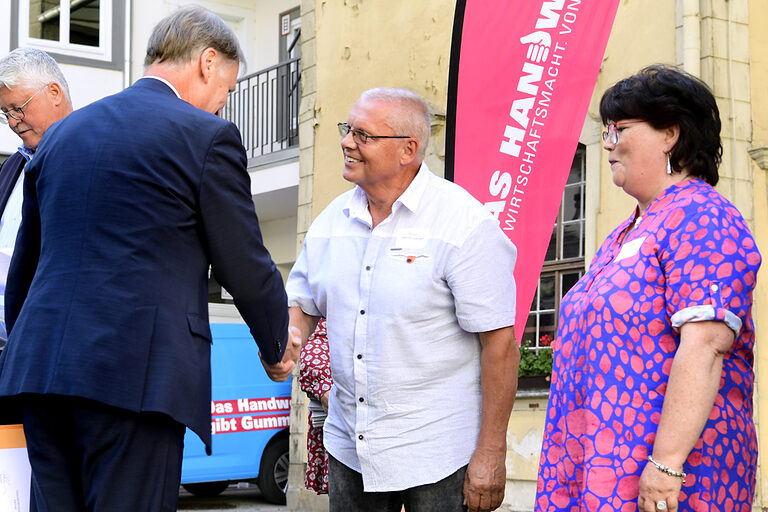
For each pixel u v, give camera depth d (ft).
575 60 20.75
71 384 8.21
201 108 9.57
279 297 9.24
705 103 9.53
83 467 8.54
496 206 21.29
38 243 9.52
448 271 10.68
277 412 33.35
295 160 43.14
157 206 8.55
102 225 8.53
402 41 29.50
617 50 23.56
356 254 11.21
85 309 8.38
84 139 8.86
